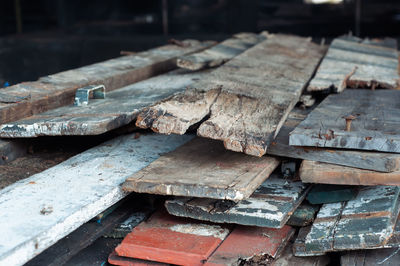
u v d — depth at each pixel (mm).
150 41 10930
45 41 11445
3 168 3660
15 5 14430
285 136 3359
